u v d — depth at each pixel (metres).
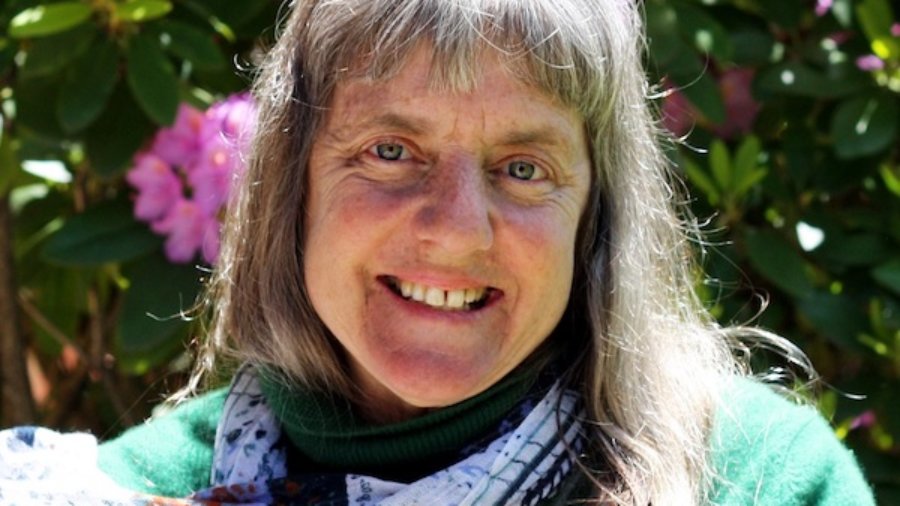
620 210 2.01
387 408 2.10
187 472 2.22
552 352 2.06
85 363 3.76
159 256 3.20
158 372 3.74
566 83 1.86
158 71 3.05
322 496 2.03
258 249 2.11
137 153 3.18
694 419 2.05
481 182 1.87
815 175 3.35
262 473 2.13
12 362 3.63
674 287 2.15
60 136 3.16
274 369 2.15
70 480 2.11
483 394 2.01
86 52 3.09
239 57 3.34
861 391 3.22
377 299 1.94
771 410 2.09
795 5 3.32
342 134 1.93
